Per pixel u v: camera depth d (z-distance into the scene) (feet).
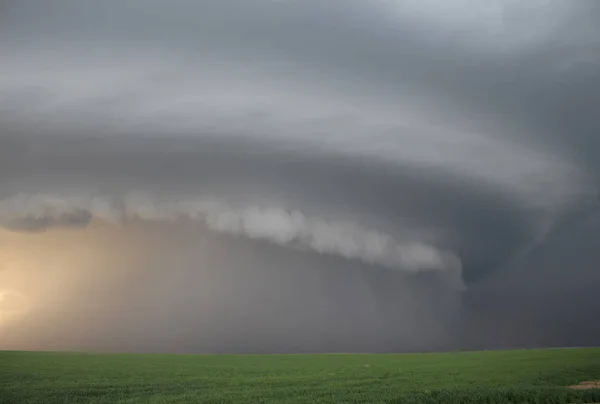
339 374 206.69
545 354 280.31
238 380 182.09
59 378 187.11
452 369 219.20
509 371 201.26
